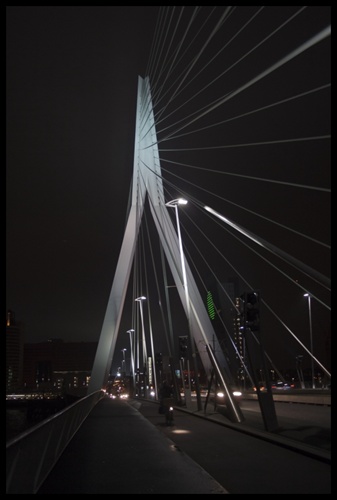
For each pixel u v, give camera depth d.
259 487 7.85
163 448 12.60
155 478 8.69
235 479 8.50
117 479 8.66
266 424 15.19
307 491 7.51
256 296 15.77
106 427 19.14
